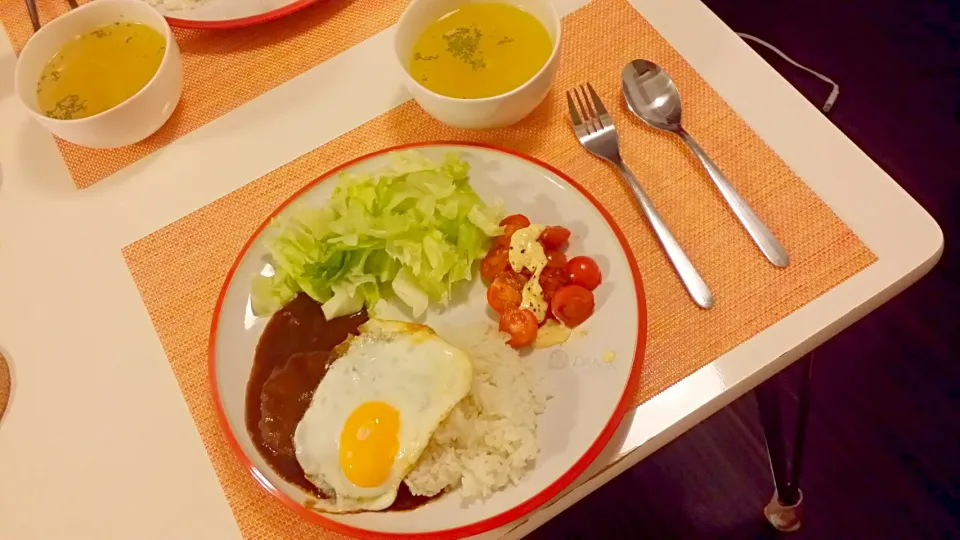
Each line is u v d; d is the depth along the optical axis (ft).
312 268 2.83
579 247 2.84
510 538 2.56
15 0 4.13
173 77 3.40
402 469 2.54
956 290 5.50
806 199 2.88
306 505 2.50
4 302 3.20
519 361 2.66
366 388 2.67
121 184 3.44
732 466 5.31
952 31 6.38
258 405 2.71
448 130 3.34
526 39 3.16
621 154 3.12
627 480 5.41
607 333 2.65
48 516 2.73
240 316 2.89
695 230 2.90
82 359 3.02
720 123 3.12
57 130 3.22
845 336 5.50
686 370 2.64
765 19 6.67
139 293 3.14
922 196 5.80
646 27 3.44
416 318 2.86
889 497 5.03
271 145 3.44
